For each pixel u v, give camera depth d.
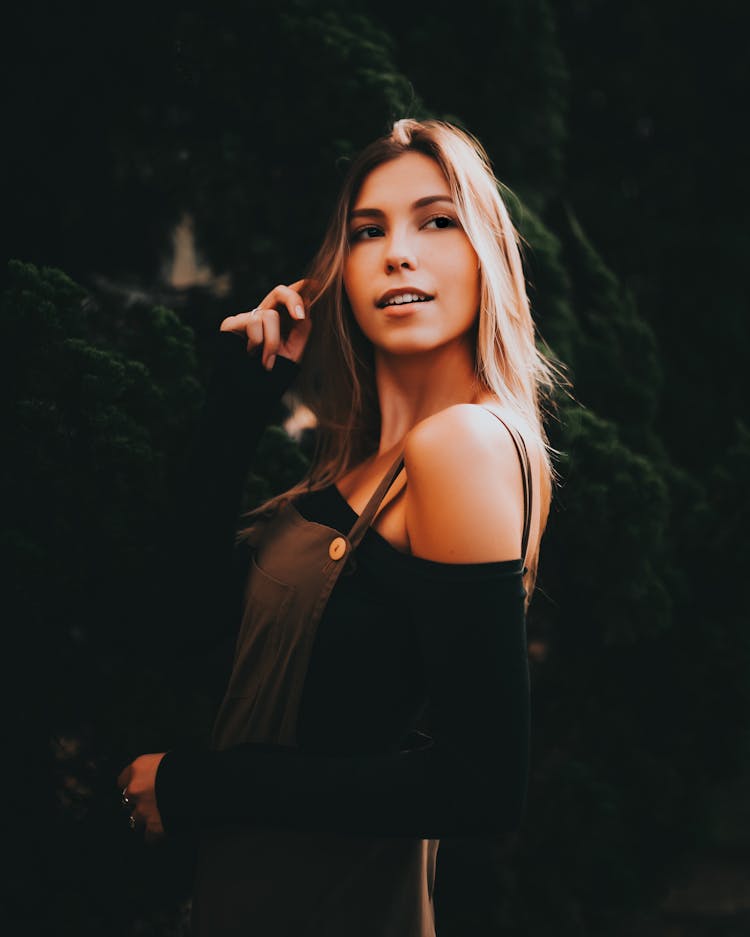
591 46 3.41
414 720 1.31
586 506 2.23
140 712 2.03
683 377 3.28
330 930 1.27
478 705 1.11
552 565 2.36
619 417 2.57
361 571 1.23
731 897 3.50
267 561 1.35
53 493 1.87
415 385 1.38
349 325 1.51
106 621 2.01
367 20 2.44
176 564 1.55
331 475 1.57
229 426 1.53
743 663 2.50
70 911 1.90
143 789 1.29
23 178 2.34
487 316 1.31
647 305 3.33
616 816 2.39
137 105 2.34
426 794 1.11
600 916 2.42
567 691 2.51
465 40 2.72
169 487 2.01
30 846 1.93
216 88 2.27
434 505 1.14
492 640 1.11
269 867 1.28
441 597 1.13
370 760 1.16
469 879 2.35
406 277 1.29
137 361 2.05
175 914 2.04
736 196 3.41
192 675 2.09
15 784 1.93
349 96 2.22
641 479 2.28
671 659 2.54
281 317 1.57
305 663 1.24
